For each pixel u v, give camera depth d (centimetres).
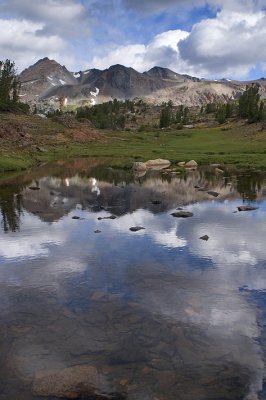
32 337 1039
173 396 802
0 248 1870
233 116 19012
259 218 2433
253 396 800
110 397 802
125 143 11419
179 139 12925
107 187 4075
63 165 6888
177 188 3900
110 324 1102
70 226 2294
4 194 3572
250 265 1591
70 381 850
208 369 890
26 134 9688
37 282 1434
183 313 1165
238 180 4469
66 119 13338
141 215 2591
